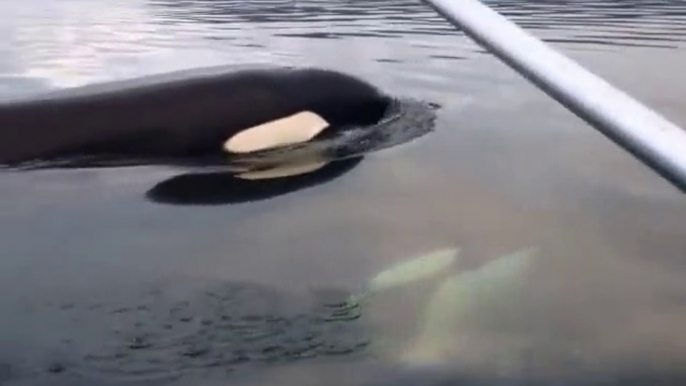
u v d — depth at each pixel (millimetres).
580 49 10211
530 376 4016
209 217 5730
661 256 5113
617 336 4309
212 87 6742
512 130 7293
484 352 4223
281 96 6840
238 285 4852
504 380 3992
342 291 4781
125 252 5266
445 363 4156
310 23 11883
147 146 6562
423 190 6051
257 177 6309
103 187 6195
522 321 4477
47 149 6539
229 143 6648
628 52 10031
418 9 12734
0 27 11594
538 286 4816
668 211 5711
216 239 5422
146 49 10438
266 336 4367
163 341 4355
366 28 11500
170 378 4051
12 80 9070
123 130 6547
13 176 6371
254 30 11484
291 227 5539
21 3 13367
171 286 4867
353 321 4504
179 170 6453
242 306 4637
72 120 6586
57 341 4359
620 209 5750
